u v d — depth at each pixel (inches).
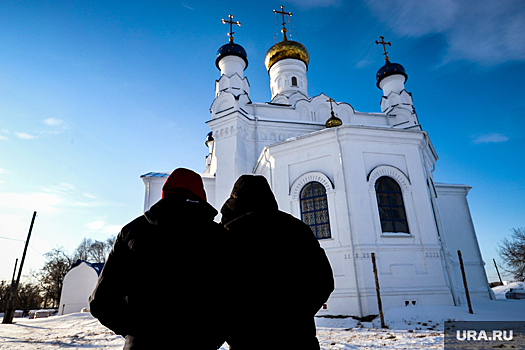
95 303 68.2
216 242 77.6
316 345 75.4
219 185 724.7
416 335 300.7
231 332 74.9
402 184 527.8
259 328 72.0
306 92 1074.7
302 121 815.7
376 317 433.4
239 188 91.9
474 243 719.7
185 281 68.8
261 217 84.0
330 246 493.0
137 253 70.9
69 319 739.4
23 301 2004.2
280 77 1074.7
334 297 466.3
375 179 518.3
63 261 1948.8
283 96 978.7
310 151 552.1
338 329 379.9
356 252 473.7
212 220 82.2
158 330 65.2
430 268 485.7
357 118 893.8
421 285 472.1
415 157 546.0
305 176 541.6
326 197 524.7
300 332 73.3
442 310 411.2
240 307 74.5
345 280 468.4
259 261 77.2
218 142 762.8
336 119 732.7
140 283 68.7
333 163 527.8
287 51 1074.7
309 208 534.3
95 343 351.6
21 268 876.6
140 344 65.1
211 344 71.3
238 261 78.0
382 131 538.9
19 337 423.2
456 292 497.7
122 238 74.9
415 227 506.0
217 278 75.2
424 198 523.8
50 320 802.8
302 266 79.0
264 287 74.8
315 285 79.0
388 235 488.4
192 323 67.1
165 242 71.5
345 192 503.8
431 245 497.0
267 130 794.2
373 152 534.0
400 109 889.5
